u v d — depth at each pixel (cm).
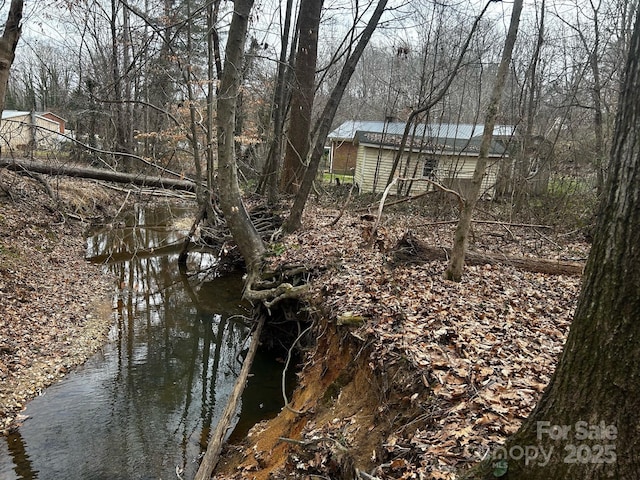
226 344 998
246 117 2256
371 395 495
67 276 1210
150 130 2420
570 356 234
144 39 1152
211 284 1359
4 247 1149
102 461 600
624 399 207
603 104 1540
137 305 1162
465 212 735
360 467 392
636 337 206
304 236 1175
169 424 693
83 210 1797
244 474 530
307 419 550
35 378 768
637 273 206
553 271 878
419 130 2216
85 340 927
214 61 1566
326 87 2873
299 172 1725
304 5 1574
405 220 1433
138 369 858
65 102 2333
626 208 211
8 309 918
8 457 592
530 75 1830
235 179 1062
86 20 1362
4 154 1781
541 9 1489
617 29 1457
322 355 685
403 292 698
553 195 1612
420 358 473
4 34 994
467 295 693
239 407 746
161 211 2278
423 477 326
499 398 401
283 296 844
